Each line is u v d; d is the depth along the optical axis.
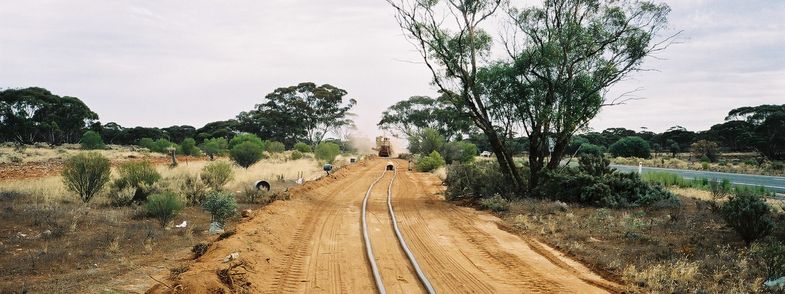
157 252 11.17
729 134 78.44
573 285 8.88
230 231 12.15
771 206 17.34
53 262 9.74
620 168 46.19
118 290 8.18
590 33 21.53
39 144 68.81
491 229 14.66
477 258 10.92
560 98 22.02
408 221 15.98
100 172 17.58
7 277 8.70
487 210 18.81
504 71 22.17
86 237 11.99
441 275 9.44
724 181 25.94
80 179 17.27
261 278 9.11
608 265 10.06
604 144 89.31
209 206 15.14
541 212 17.28
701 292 8.31
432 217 16.97
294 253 11.30
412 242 12.55
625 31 21.41
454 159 53.97
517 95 22.55
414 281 9.07
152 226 13.80
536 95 22.23
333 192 25.23
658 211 17.16
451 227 14.99
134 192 18.39
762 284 8.64
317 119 92.94
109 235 12.22
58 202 16.48
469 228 14.80
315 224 15.26
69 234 12.23
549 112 21.09
